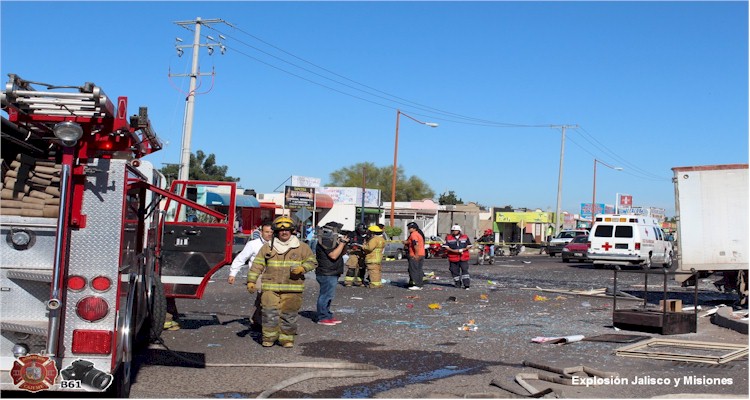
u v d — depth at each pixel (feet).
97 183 19.63
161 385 25.04
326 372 27.35
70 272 19.48
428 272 92.38
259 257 33.50
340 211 200.64
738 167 54.13
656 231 116.78
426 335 38.17
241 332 37.73
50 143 20.94
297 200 175.11
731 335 39.06
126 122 19.61
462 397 23.88
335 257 41.16
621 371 28.55
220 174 249.96
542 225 252.83
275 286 33.24
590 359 31.45
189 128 108.06
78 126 18.19
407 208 218.59
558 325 43.01
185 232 34.73
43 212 19.66
